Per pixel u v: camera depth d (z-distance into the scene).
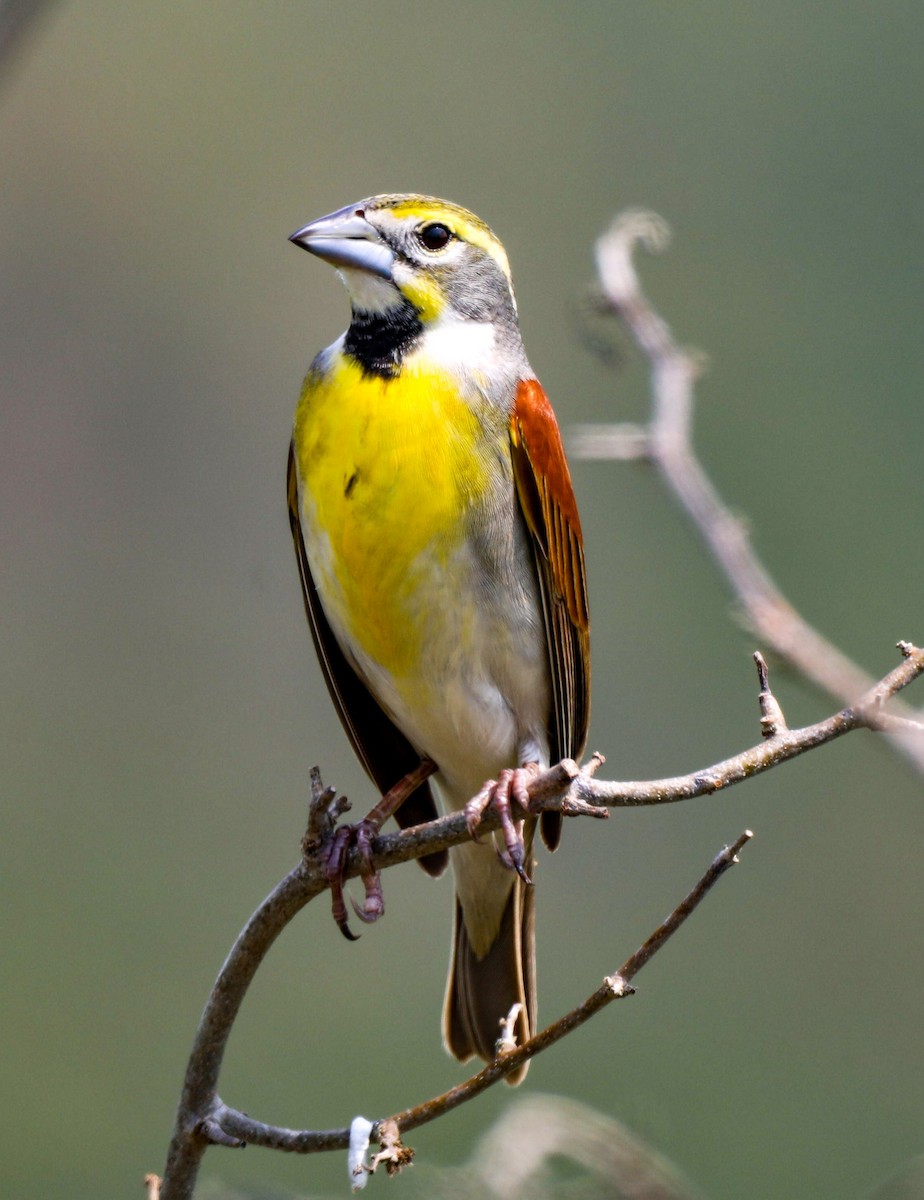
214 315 15.59
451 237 7.16
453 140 15.96
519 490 7.12
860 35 15.13
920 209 14.71
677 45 15.53
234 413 15.31
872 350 14.35
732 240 14.83
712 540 7.02
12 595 14.38
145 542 14.73
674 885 12.55
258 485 15.17
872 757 12.73
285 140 16.19
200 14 16.39
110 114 16.14
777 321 14.45
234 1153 10.27
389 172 16.05
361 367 7.05
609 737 13.17
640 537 13.59
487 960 7.76
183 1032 11.60
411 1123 5.52
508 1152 7.07
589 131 15.64
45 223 15.77
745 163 15.08
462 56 16.14
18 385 15.13
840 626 13.47
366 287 7.07
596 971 12.05
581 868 12.54
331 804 5.77
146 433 15.17
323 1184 10.11
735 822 12.70
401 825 7.90
